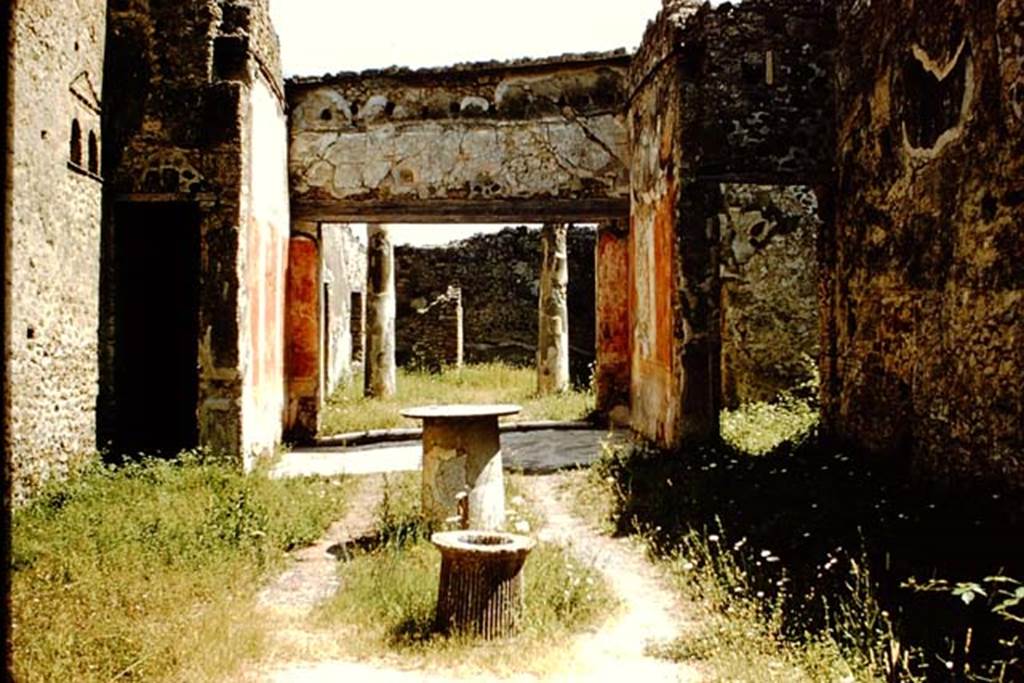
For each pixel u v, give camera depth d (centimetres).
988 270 618
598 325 1273
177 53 921
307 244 1191
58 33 770
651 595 543
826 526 616
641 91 1089
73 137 831
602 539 677
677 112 931
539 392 1752
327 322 1742
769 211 1297
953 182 670
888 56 790
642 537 655
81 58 828
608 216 1177
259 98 994
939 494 675
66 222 797
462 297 2462
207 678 404
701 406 927
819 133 938
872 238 830
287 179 1164
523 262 2478
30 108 714
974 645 409
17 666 391
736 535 624
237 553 599
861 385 857
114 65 921
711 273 930
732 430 1064
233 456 899
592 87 1163
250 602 512
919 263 730
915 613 449
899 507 651
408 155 1170
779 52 935
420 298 2439
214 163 915
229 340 906
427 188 1170
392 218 1187
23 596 490
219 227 912
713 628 459
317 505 753
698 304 930
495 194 1168
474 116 1170
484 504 688
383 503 739
